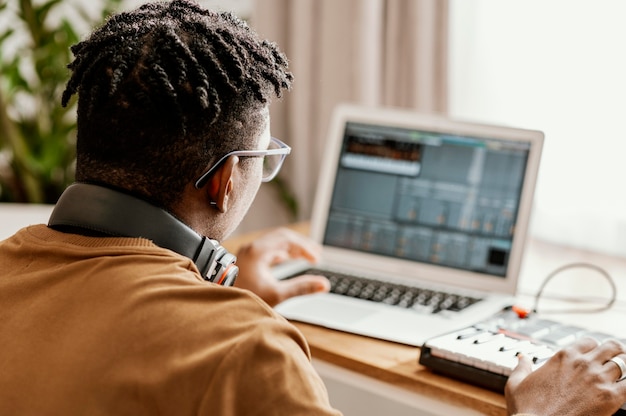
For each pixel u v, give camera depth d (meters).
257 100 0.77
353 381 1.10
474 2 1.83
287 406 0.62
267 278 1.26
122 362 0.63
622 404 0.85
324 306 1.27
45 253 0.72
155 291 0.66
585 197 1.76
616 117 1.70
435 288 1.38
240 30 0.78
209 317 0.65
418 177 1.44
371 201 1.47
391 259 1.44
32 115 2.38
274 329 0.65
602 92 1.71
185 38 0.73
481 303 1.31
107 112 0.71
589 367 0.88
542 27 1.76
